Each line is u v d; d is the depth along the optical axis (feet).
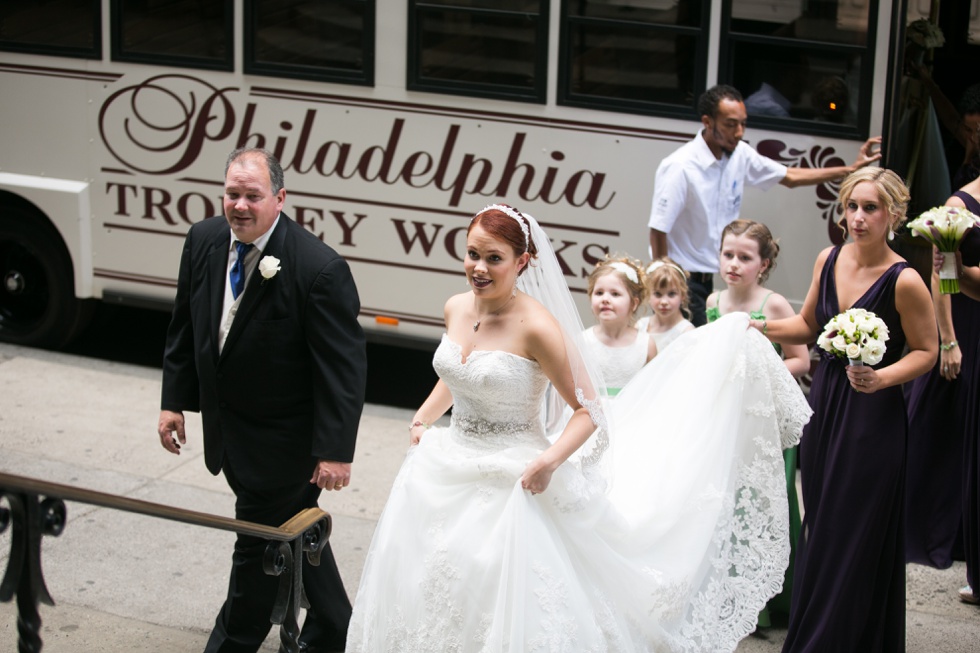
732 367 13.89
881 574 13.47
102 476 20.29
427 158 22.82
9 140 25.35
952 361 17.24
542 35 21.74
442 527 11.90
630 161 21.81
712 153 20.15
